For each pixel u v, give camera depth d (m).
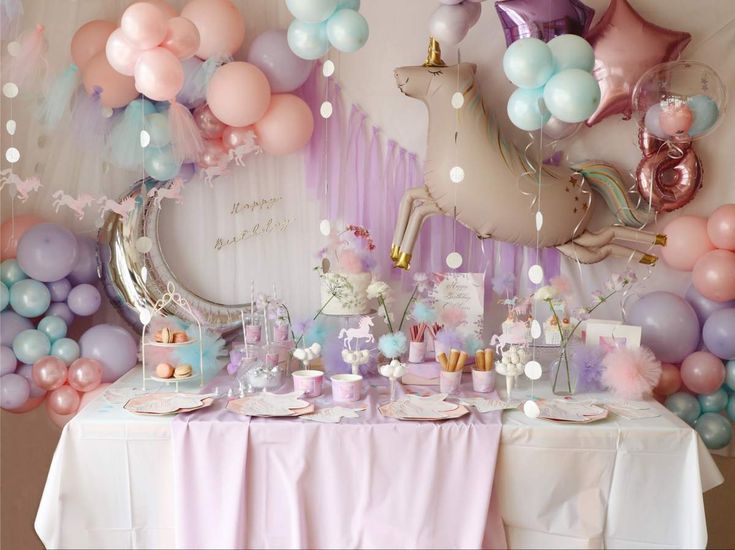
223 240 2.68
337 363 2.41
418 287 2.50
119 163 2.45
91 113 2.41
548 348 2.49
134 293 2.52
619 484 2.06
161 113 2.43
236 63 2.38
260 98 2.37
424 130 2.66
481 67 2.64
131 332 2.66
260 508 2.06
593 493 2.07
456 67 2.47
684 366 2.51
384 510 2.04
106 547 2.08
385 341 2.33
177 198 2.65
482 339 2.62
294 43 2.22
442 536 2.04
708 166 2.65
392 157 2.65
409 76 2.47
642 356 2.29
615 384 2.26
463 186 2.44
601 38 2.48
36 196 2.61
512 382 2.37
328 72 2.21
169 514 2.08
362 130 2.65
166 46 2.11
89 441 2.06
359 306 2.44
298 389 2.26
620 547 2.09
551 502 2.07
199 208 2.67
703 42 2.62
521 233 2.47
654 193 2.53
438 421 2.06
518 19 2.39
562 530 2.08
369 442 2.04
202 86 2.40
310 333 2.48
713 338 2.46
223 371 2.54
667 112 2.22
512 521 2.09
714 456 2.76
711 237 2.50
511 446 2.06
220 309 2.64
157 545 2.08
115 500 2.08
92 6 2.58
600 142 2.65
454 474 2.04
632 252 2.55
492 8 2.62
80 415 2.10
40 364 2.35
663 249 2.59
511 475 2.07
